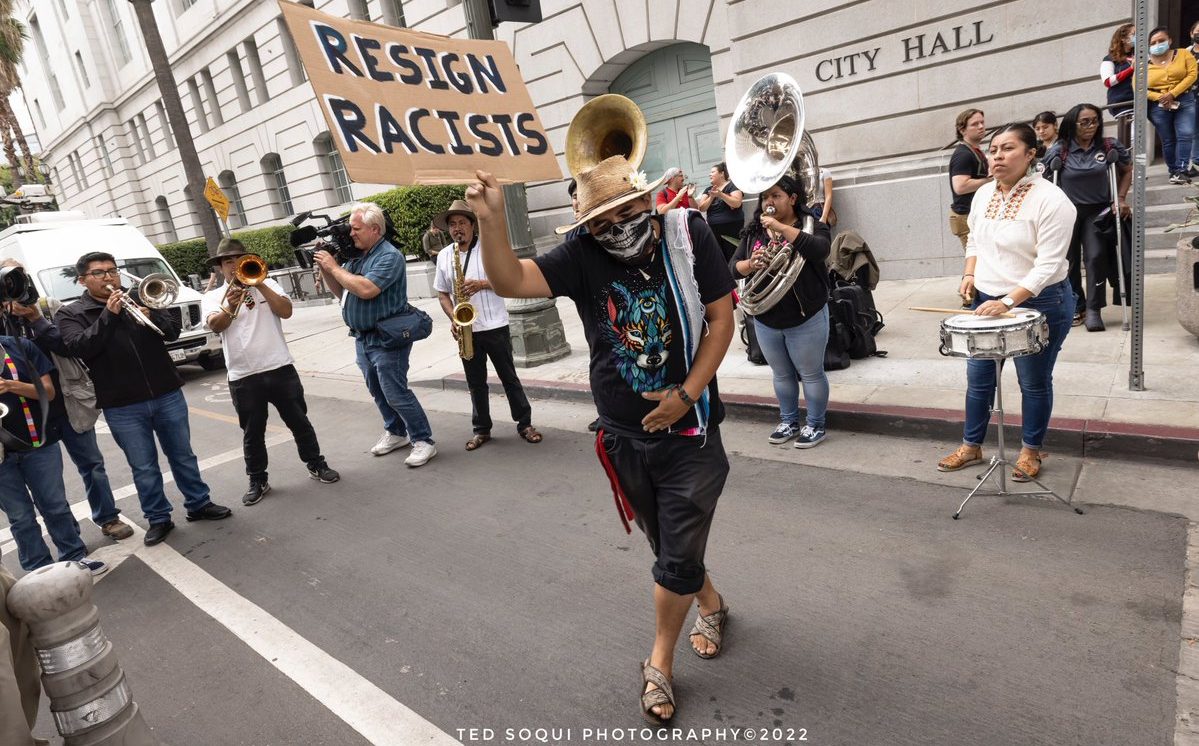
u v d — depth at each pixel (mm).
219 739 2654
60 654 1899
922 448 4336
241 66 20312
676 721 2451
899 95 8539
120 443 4391
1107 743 2123
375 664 2979
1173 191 7047
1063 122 5453
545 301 7266
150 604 3770
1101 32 7324
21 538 4078
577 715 2541
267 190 20953
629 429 2355
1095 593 2779
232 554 4250
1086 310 5566
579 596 3275
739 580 3223
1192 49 7047
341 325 12805
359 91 2289
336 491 5039
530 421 5637
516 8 6160
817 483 4066
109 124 27188
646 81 11695
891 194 8461
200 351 10391
